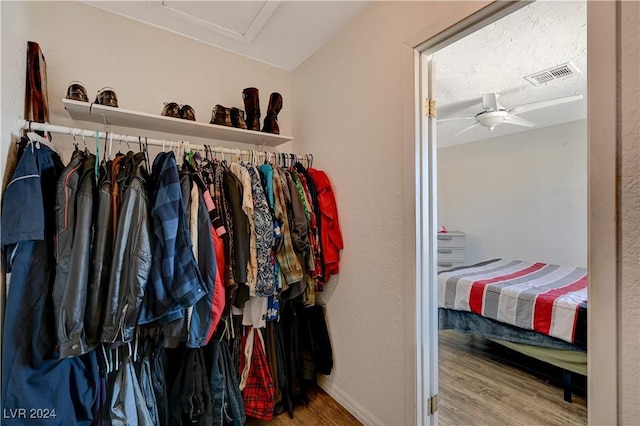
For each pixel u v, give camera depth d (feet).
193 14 5.54
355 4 5.23
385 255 5.01
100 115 4.77
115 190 3.85
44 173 3.69
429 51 4.49
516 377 7.25
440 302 8.62
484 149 14.48
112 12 5.44
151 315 3.75
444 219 16.12
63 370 3.38
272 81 7.33
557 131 12.23
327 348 6.24
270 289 4.95
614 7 2.60
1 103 3.22
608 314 2.65
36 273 3.34
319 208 5.96
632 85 2.51
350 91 5.68
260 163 5.95
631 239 2.53
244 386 5.42
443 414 5.91
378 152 5.10
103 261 3.61
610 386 2.64
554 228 12.34
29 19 4.50
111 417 3.97
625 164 2.56
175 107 5.18
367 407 5.42
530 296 6.92
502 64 7.02
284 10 5.39
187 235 4.01
